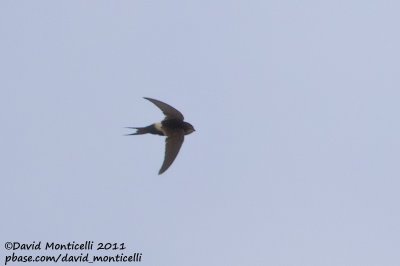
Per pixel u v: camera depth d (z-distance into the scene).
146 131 17.08
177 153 16.69
